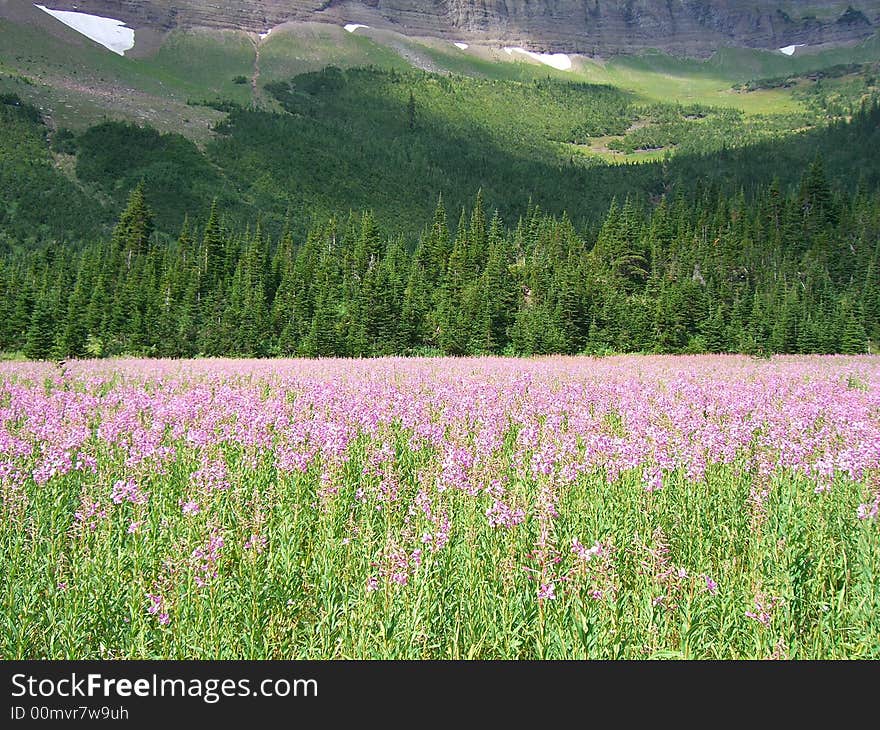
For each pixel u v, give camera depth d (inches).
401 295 3233.3
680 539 323.6
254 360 1685.5
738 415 619.5
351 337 2623.0
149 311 2659.9
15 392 687.7
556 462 392.2
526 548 289.6
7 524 315.3
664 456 384.5
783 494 374.0
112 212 6063.0
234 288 3223.4
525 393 763.4
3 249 4985.2
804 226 4783.5
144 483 382.0
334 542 301.1
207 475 353.7
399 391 722.8
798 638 245.4
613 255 3988.7
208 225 3941.9
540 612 234.8
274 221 6747.1
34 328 2210.9
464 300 2967.5
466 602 253.6
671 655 229.1
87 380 888.9
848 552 307.0
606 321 2787.9
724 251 4222.4
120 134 7583.7
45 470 347.3
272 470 431.5
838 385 910.4
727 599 259.4
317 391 692.7
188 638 238.1
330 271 3654.0
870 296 3056.1
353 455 451.8
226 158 7849.4
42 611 254.4
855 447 409.4
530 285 3444.9
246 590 264.7
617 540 312.3
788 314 2736.2
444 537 273.9
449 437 516.4
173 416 553.0
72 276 3715.6
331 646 237.5
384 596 245.8
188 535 292.5
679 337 2775.6
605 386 804.0
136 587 259.3
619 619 238.5
